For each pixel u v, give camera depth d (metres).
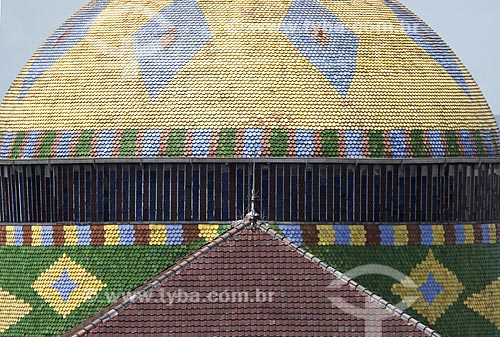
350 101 61.03
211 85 60.91
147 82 61.44
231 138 59.84
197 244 59.72
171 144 60.09
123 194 60.53
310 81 61.16
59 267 61.19
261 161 59.53
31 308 61.31
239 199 59.62
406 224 60.81
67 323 60.44
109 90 61.81
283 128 60.03
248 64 61.34
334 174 60.06
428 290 60.75
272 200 59.62
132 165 60.41
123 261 60.31
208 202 59.81
